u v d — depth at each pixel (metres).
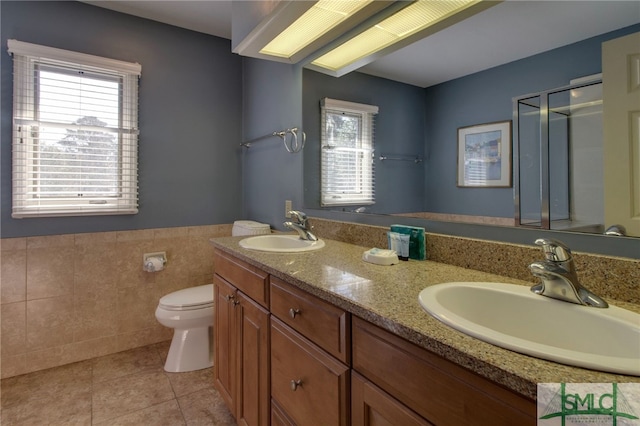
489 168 1.18
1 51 1.99
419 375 0.68
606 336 0.71
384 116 1.59
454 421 0.62
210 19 2.46
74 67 2.18
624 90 0.86
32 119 2.06
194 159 2.65
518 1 1.10
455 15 1.29
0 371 2.02
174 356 2.16
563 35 0.98
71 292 2.22
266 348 1.28
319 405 0.99
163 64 2.50
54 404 1.80
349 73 1.77
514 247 1.06
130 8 2.29
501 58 1.14
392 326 0.73
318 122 1.97
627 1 0.86
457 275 1.10
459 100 1.28
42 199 2.12
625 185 0.86
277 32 1.62
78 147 2.21
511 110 1.11
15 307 2.05
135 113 2.38
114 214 2.34
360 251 1.52
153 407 1.79
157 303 2.51
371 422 0.81
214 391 1.94
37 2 2.08
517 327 0.86
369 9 1.44
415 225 1.45
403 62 1.50
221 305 1.73
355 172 1.74
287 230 2.24
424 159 1.41
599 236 0.90
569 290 0.79
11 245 2.03
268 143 2.47
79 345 2.25
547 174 1.01
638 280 0.81
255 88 2.65
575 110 0.95
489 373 0.55
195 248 2.66
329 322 0.94
